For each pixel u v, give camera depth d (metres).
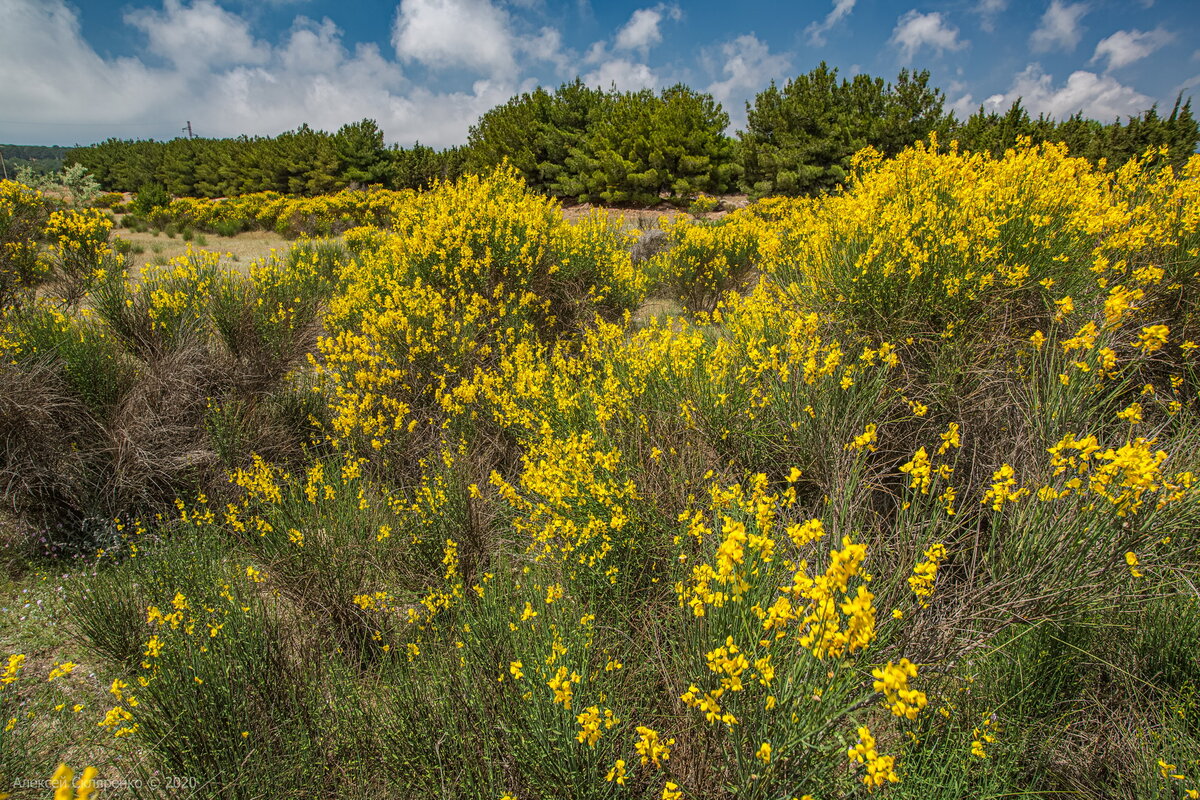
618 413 3.34
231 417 4.26
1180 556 2.06
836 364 2.74
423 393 4.41
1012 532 2.10
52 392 3.88
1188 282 3.09
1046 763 1.80
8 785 1.97
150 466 3.82
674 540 2.56
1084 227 3.38
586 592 2.55
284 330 5.59
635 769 1.79
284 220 20.19
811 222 6.00
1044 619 1.89
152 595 2.91
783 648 1.69
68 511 3.68
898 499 2.52
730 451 3.12
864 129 18.69
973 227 3.44
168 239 19.17
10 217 5.97
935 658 1.89
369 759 2.01
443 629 2.56
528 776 1.84
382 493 3.65
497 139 24.39
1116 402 2.82
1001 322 3.23
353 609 2.69
